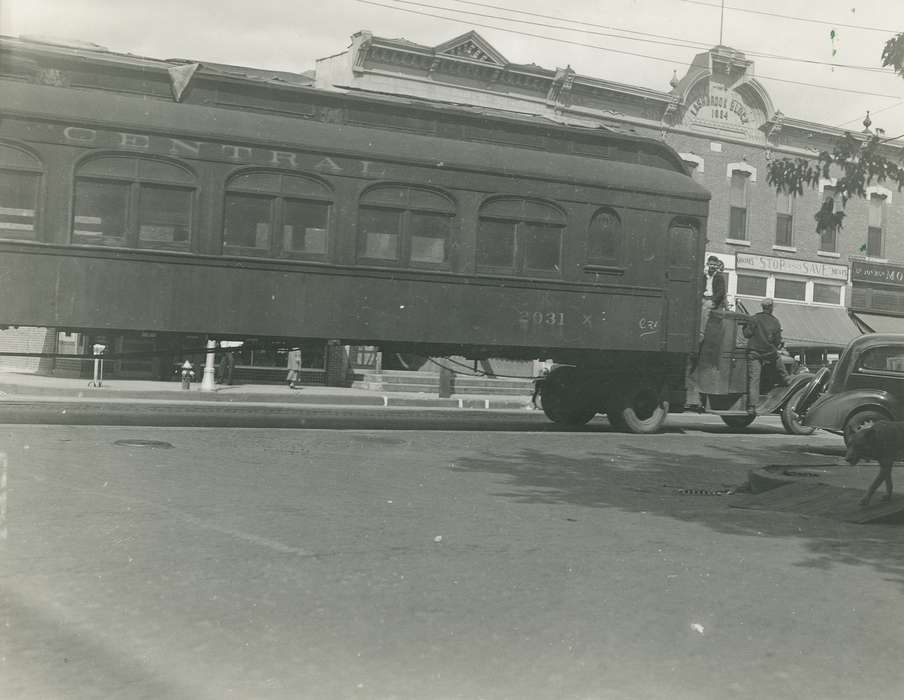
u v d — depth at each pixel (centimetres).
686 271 1634
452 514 788
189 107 1362
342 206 1409
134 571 552
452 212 1470
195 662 409
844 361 1459
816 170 806
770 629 488
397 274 1435
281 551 619
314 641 441
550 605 518
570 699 382
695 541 718
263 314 1367
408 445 1279
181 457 1034
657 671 418
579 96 3047
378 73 2775
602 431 1695
